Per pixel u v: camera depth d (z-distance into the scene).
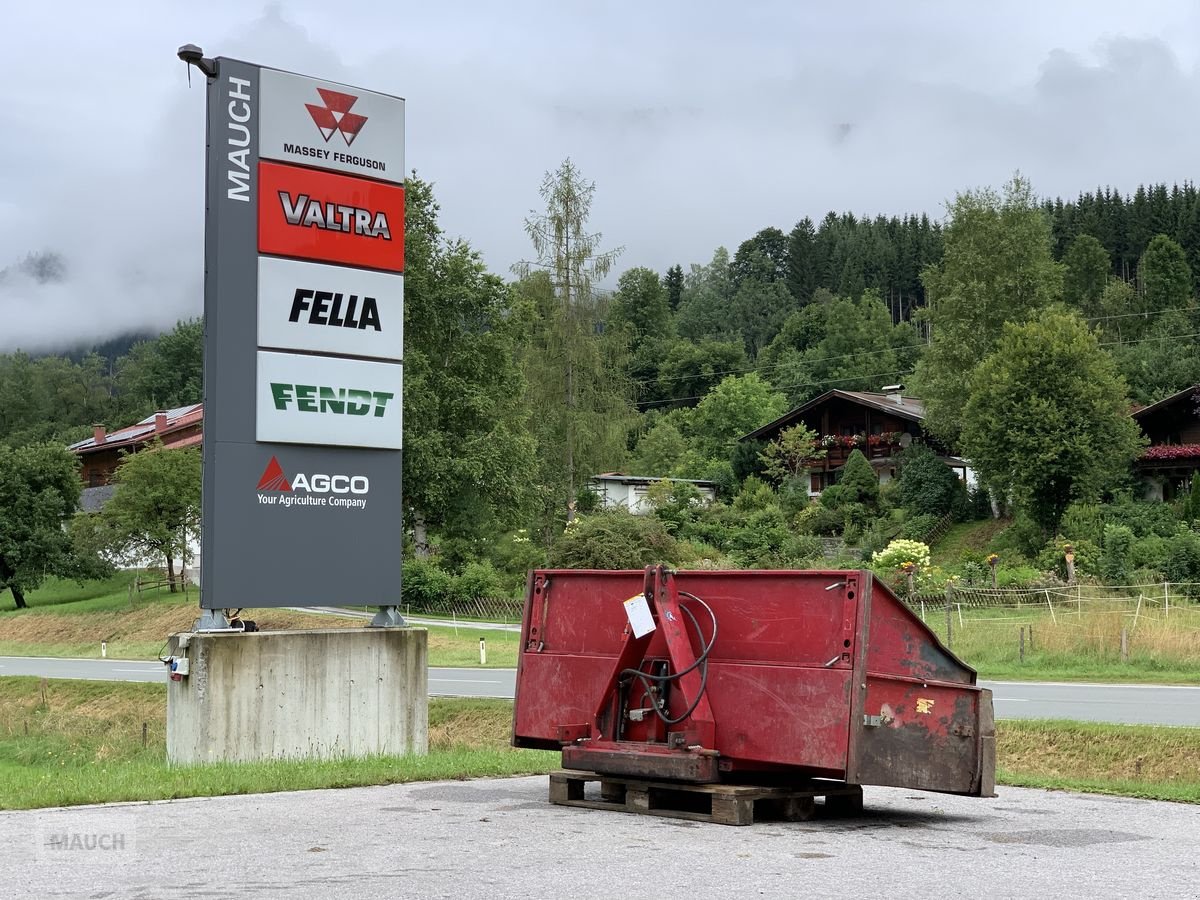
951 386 61.22
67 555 60.28
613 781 8.99
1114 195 150.25
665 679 8.74
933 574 40.38
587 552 39.94
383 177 14.91
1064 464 49.00
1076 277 120.31
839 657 8.20
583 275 54.53
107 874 6.56
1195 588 36.00
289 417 14.10
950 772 8.45
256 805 9.26
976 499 58.69
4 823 8.33
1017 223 64.81
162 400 136.62
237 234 13.84
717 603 8.84
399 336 14.93
